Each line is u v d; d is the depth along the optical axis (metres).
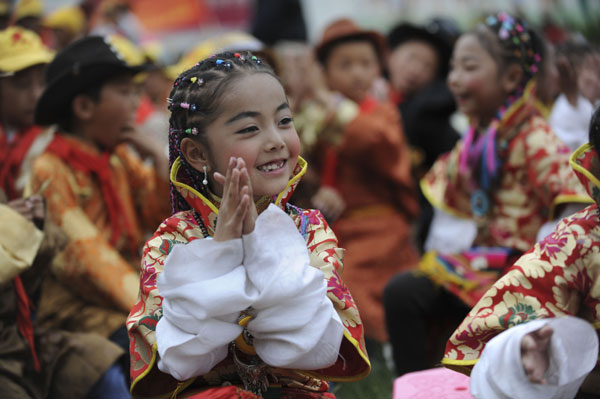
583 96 7.63
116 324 6.32
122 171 7.11
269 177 3.97
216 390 3.94
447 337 6.89
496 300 4.09
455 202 6.91
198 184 4.26
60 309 6.38
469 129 6.87
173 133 4.16
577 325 3.84
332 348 3.83
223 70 3.96
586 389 4.20
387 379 7.48
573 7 16.55
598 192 4.07
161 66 10.27
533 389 3.80
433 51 10.99
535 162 6.31
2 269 5.24
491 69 6.56
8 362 5.39
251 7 17.12
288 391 4.23
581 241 4.03
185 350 3.72
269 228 3.78
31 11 9.91
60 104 6.68
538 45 6.68
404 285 6.73
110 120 6.73
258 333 3.82
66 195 6.53
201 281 3.70
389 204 9.30
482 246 6.66
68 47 6.68
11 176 7.04
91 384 5.67
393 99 11.25
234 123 3.92
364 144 9.02
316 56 9.88
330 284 4.03
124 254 6.91
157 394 4.16
